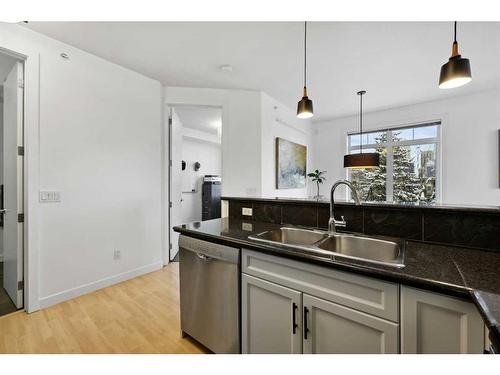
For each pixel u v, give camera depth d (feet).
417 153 14.37
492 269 2.97
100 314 6.71
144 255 9.74
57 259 7.32
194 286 5.33
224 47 7.89
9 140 7.47
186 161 19.16
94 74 8.24
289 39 7.46
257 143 11.71
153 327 6.12
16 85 6.84
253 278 4.30
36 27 6.72
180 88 10.89
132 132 9.37
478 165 12.21
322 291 3.49
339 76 10.19
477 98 12.19
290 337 3.91
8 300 7.39
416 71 9.77
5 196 7.86
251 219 6.82
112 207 8.73
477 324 2.45
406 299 2.84
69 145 7.61
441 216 4.10
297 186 15.44
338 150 17.15
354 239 4.76
